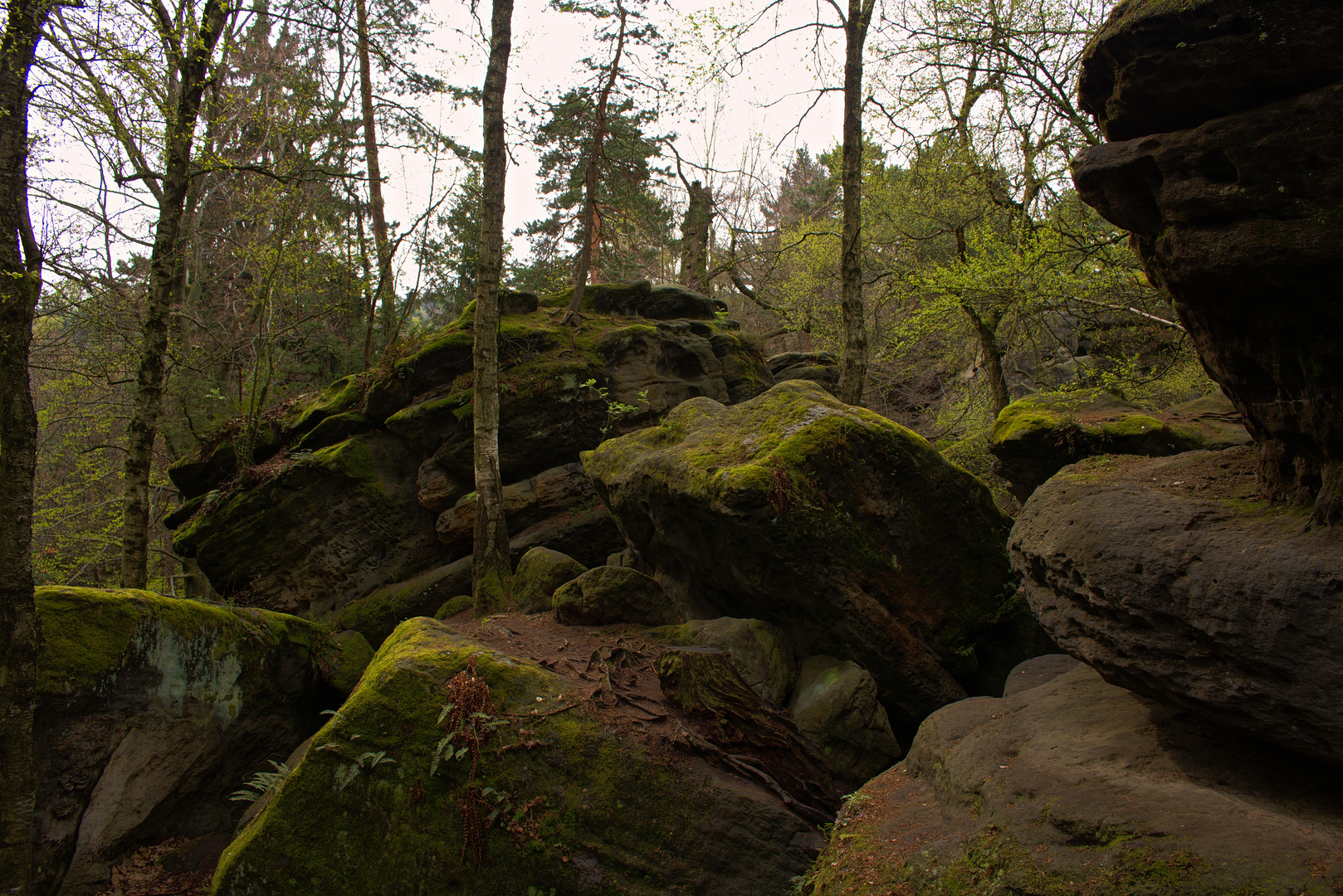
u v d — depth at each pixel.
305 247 13.65
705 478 6.91
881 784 5.24
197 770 6.82
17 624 5.03
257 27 15.19
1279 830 2.93
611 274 20.08
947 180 13.01
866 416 7.21
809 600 6.83
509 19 10.66
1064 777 3.76
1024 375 16.05
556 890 4.85
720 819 5.12
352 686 8.65
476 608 9.64
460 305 23.72
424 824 4.91
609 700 5.65
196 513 12.54
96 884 5.91
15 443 5.07
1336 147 3.08
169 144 9.19
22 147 5.25
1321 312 3.28
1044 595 4.74
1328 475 3.42
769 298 22.97
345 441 12.23
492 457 10.07
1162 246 3.94
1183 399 9.89
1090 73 4.11
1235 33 3.30
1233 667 3.49
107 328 11.47
